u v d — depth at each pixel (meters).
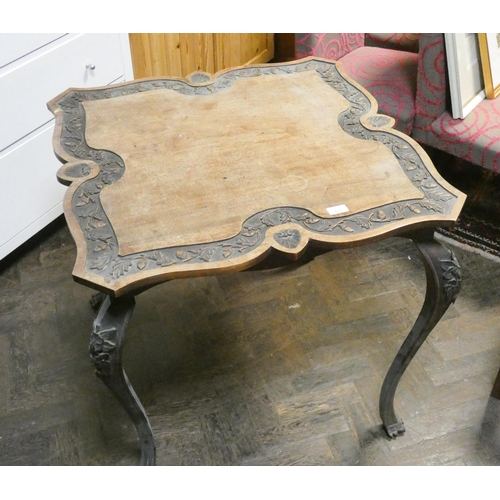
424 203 1.11
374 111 1.38
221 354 1.60
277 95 1.43
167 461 1.37
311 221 1.07
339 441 1.41
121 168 1.19
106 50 1.83
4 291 1.76
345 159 1.22
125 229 1.05
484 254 1.89
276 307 1.73
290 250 1.01
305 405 1.48
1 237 1.73
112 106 1.39
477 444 1.41
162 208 1.10
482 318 1.70
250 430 1.43
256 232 1.05
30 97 1.63
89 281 0.95
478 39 1.76
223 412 1.47
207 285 1.79
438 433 1.43
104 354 1.02
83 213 1.08
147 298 1.74
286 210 1.09
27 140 1.68
